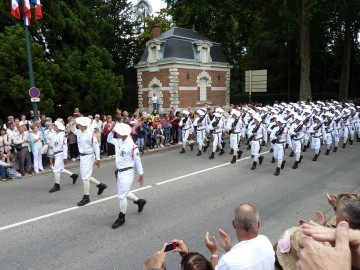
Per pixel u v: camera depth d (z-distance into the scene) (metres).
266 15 35.75
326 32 37.28
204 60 31.66
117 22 38.72
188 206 8.70
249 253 2.90
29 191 10.12
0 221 7.74
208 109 17.67
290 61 40.34
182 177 11.73
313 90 45.19
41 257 6.06
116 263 5.82
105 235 6.96
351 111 20.11
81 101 22.55
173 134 18.83
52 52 23.06
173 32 30.94
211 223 7.57
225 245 3.37
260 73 22.52
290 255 2.57
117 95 23.98
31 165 12.66
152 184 10.79
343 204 2.31
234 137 14.31
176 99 29.59
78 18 24.25
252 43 42.53
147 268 3.11
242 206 3.15
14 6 14.03
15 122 12.30
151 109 31.69
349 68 39.97
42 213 8.23
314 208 8.56
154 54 30.88
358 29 36.53
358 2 29.28
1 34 18.77
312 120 16.66
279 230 7.16
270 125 16.83
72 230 7.23
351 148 18.47
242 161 14.63
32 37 20.86
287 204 8.88
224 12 32.34
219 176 11.93
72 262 5.87
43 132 13.10
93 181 9.30
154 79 31.09
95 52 23.97
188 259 2.86
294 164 13.37
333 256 1.31
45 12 21.94
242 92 47.62
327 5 28.95
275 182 11.16
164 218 7.88
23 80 18.09
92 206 8.72
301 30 29.97
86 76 22.69
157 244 6.54
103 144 15.63
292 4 30.25
